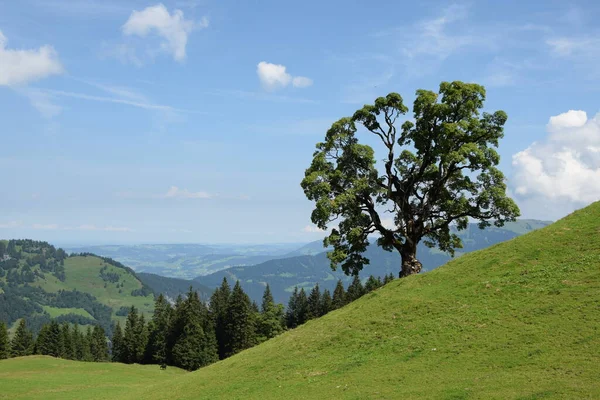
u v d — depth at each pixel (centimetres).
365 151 4425
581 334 2102
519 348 2166
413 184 4525
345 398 2128
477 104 4306
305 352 3077
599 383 1664
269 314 12488
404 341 2683
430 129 4369
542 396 1648
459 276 3384
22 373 5622
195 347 10650
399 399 1948
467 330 2542
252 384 2792
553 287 2658
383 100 4528
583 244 3059
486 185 4372
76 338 15088
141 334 12644
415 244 4534
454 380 2023
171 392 3259
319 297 13275
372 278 13038
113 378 5384
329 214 4216
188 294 11925
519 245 3450
